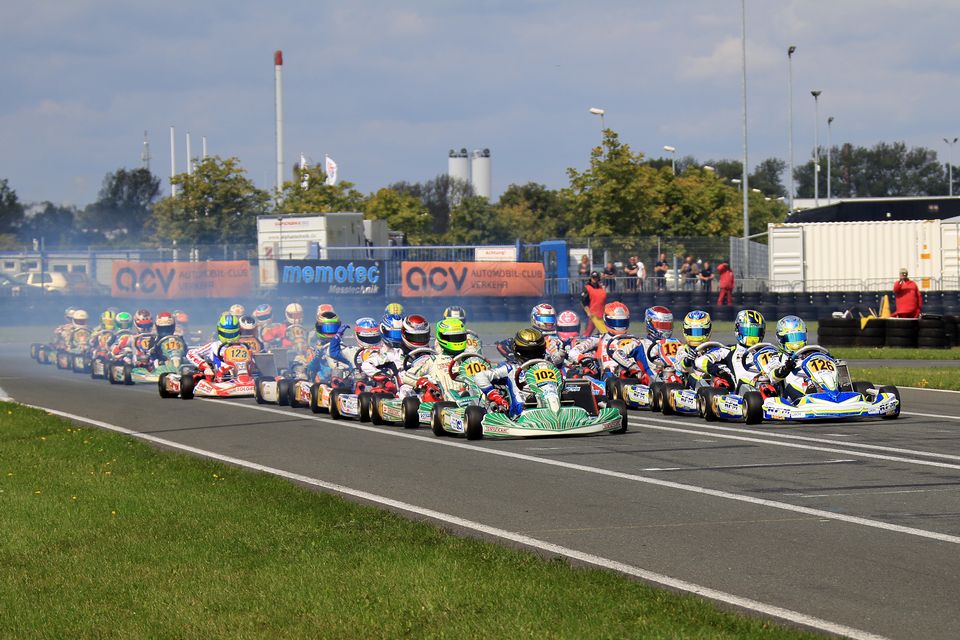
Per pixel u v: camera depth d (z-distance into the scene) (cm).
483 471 2588
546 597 1491
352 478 2528
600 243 10275
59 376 5681
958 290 8881
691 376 3859
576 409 3167
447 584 1563
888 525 1928
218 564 1705
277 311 8525
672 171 15388
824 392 3359
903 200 12575
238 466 2723
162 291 8831
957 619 1415
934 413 3588
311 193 14775
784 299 8762
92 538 1898
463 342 3494
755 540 1844
